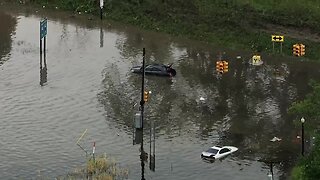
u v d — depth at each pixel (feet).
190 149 399.65
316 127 388.57
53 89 490.90
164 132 423.64
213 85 507.30
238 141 412.77
